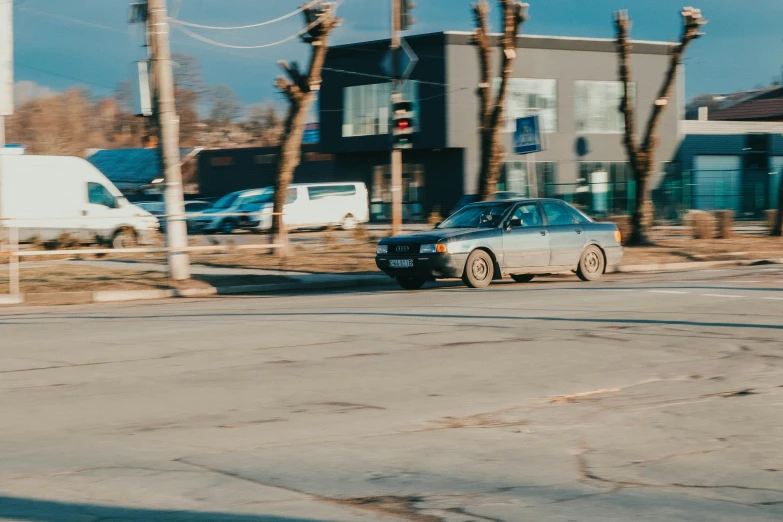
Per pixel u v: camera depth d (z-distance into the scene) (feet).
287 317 47.14
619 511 17.74
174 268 66.03
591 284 64.44
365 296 58.95
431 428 24.47
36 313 53.57
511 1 89.56
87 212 91.50
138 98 65.31
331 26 82.84
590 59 189.16
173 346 38.04
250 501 18.17
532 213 65.31
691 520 17.29
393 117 81.97
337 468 20.61
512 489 19.15
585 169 189.78
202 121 309.22
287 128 83.10
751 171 191.11
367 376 31.50
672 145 194.49
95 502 18.07
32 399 28.04
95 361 34.68
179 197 66.44
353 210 148.66
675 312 47.37
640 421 25.40
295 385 30.04
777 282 63.72
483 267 62.08
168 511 17.53
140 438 23.25
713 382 30.68
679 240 106.11
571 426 24.82
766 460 21.62
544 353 35.81
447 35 176.35
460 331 41.39
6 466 20.65
